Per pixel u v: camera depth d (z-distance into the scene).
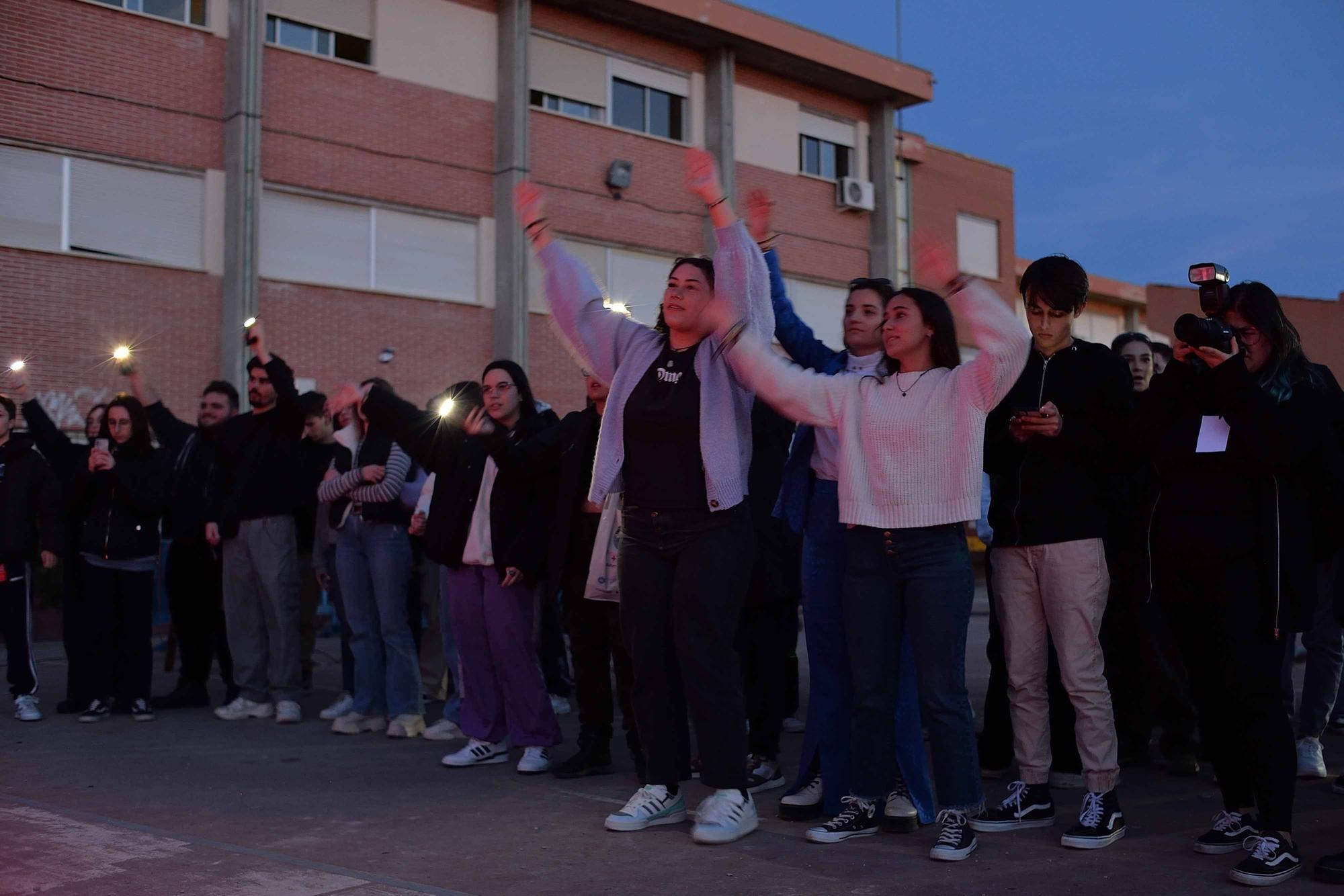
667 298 4.25
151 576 7.25
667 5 18.94
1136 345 6.05
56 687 8.67
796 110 21.64
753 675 5.19
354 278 16.53
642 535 4.27
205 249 15.31
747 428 4.30
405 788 5.10
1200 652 3.96
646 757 4.41
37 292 13.99
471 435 5.12
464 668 5.69
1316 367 4.42
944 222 24.69
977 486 3.89
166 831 4.21
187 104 15.21
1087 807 4.11
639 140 19.47
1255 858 3.59
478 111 17.78
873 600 4.06
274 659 7.05
